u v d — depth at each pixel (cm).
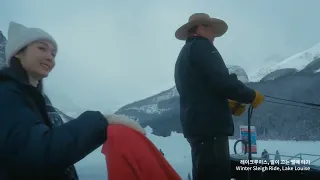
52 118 179
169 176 153
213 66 256
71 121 136
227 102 271
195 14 294
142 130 152
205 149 257
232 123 269
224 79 249
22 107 131
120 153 139
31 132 124
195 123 262
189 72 271
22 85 143
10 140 122
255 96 258
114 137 141
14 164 121
